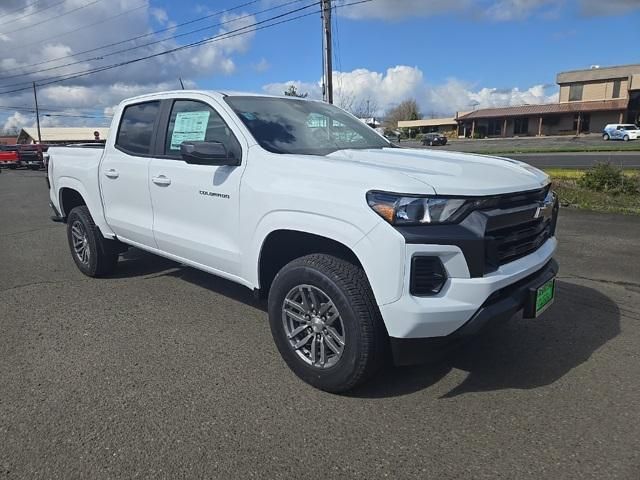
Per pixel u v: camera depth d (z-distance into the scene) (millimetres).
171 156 4250
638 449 2633
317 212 3000
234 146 3691
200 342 3943
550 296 3307
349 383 3045
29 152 33500
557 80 61438
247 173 3494
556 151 31656
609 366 3547
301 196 3086
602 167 12195
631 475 2441
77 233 5652
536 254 3281
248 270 3568
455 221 2748
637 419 2900
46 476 2439
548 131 60844
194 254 4059
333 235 2926
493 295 2861
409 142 62219
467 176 3006
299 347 3289
